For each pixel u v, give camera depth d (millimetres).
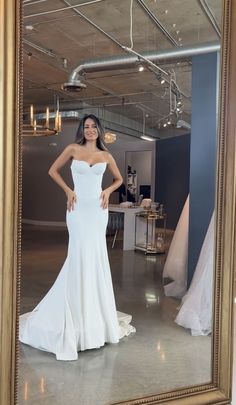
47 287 2662
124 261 4070
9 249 1521
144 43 4293
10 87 1507
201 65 3258
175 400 1905
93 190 2727
